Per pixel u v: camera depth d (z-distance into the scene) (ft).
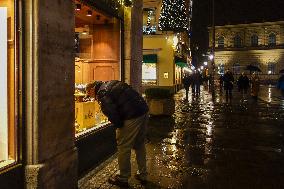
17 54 14.01
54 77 15.93
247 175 21.04
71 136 17.93
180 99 84.28
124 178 18.71
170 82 89.66
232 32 261.85
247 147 29.09
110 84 18.71
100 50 28.09
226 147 28.96
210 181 19.74
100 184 18.78
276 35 247.91
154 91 48.80
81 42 28.07
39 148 14.51
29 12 14.16
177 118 47.60
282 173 21.59
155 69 90.17
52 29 15.66
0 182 12.80
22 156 14.21
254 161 24.47
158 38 89.30
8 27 14.14
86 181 19.16
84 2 20.79
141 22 32.32
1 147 14.23
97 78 28.27
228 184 19.29
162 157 25.20
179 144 29.91
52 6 15.65
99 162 23.06
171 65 89.51
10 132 14.19
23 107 14.20
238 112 56.24
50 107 15.52
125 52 28.60
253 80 82.89
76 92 23.36
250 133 36.04
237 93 116.78
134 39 29.76
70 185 17.47
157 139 32.09
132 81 29.37
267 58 250.57
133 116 18.52
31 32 14.20
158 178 20.16
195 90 101.40
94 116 24.02
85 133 21.33
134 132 18.65
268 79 246.88
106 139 24.91
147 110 19.33
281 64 246.27
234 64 261.44
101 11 23.88
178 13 91.56
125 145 18.72
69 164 17.34
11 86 14.15
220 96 98.48
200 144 30.01
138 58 31.32
